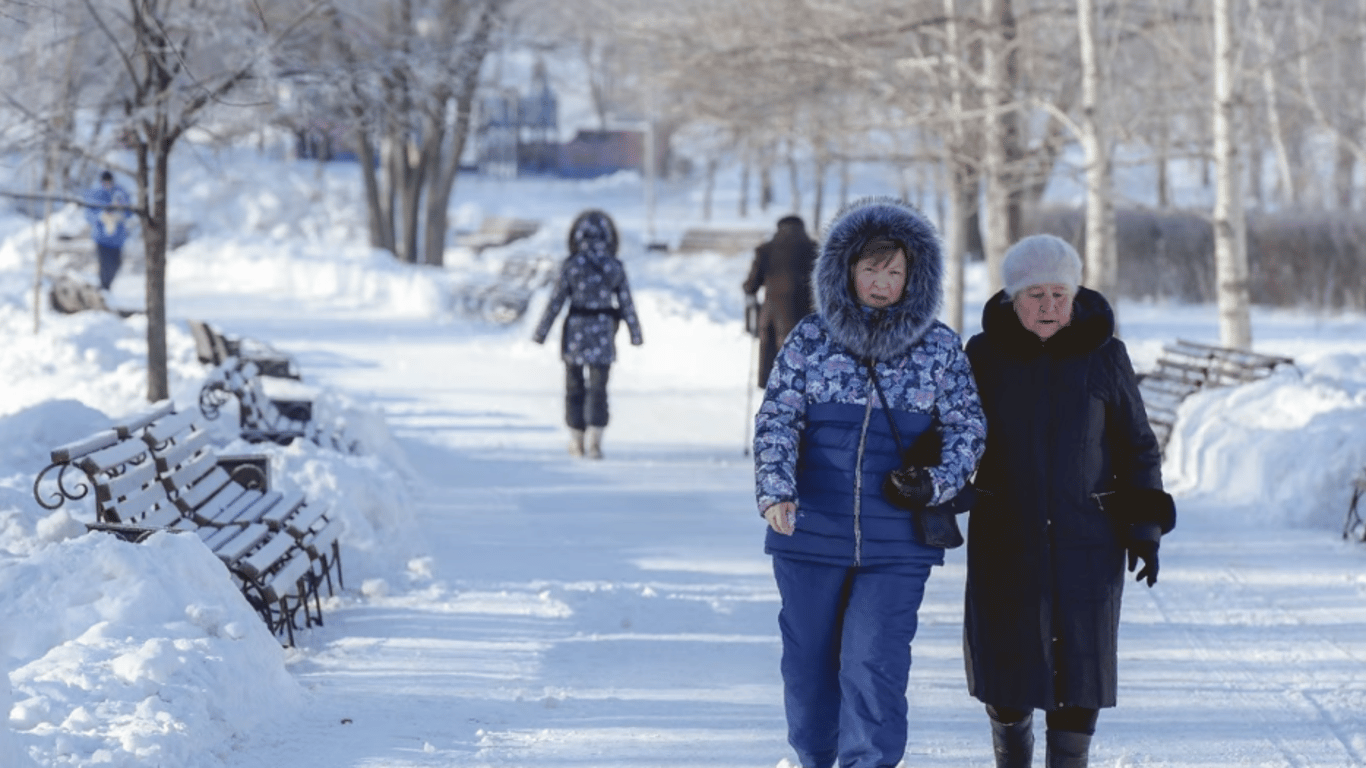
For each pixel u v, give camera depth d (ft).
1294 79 277.03
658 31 220.64
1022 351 42.11
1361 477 85.25
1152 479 41.83
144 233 108.27
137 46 102.73
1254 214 251.60
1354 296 236.43
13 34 108.37
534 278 281.13
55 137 107.96
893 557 42.68
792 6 212.43
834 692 44.45
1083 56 162.81
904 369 42.86
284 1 118.52
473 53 135.85
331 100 119.44
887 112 216.33
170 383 118.11
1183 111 206.18
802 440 43.75
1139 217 256.93
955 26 195.00
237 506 69.56
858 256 42.68
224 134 125.59
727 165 276.62
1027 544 41.68
